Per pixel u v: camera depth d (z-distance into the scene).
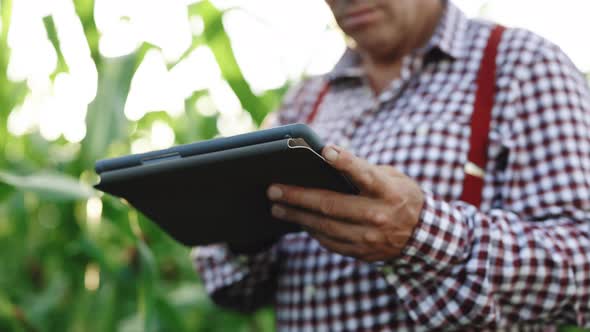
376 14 0.83
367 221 0.62
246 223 0.75
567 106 0.72
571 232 0.68
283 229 0.76
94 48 1.16
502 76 0.76
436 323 0.68
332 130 0.87
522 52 0.75
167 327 1.08
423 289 0.68
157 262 1.29
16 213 1.27
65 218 1.16
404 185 0.64
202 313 1.33
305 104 0.99
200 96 1.40
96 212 1.19
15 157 1.32
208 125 1.42
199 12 1.23
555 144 0.71
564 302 0.68
